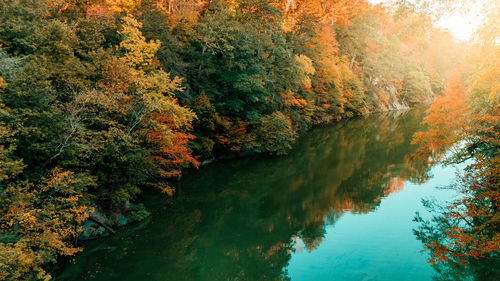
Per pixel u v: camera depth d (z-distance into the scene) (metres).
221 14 32.66
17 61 12.15
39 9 14.84
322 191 22.14
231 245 15.25
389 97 74.50
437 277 11.84
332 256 13.70
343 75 59.09
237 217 18.34
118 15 24.64
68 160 13.20
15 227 10.16
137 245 15.02
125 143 15.11
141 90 17.09
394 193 20.95
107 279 12.34
